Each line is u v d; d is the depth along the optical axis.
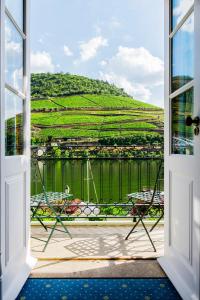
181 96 2.16
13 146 2.13
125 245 2.91
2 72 1.75
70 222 3.62
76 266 2.38
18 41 2.28
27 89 2.41
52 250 2.77
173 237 2.17
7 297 1.77
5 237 1.80
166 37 2.46
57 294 1.95
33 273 2.25
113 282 2.12
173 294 1.95
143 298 1.91
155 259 2.53
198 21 1.69
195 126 1.70
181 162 1.99
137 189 4.43
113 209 3.93
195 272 1.68
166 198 2.35
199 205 1.64
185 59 2.11
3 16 1.78
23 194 2.26
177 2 2.27
